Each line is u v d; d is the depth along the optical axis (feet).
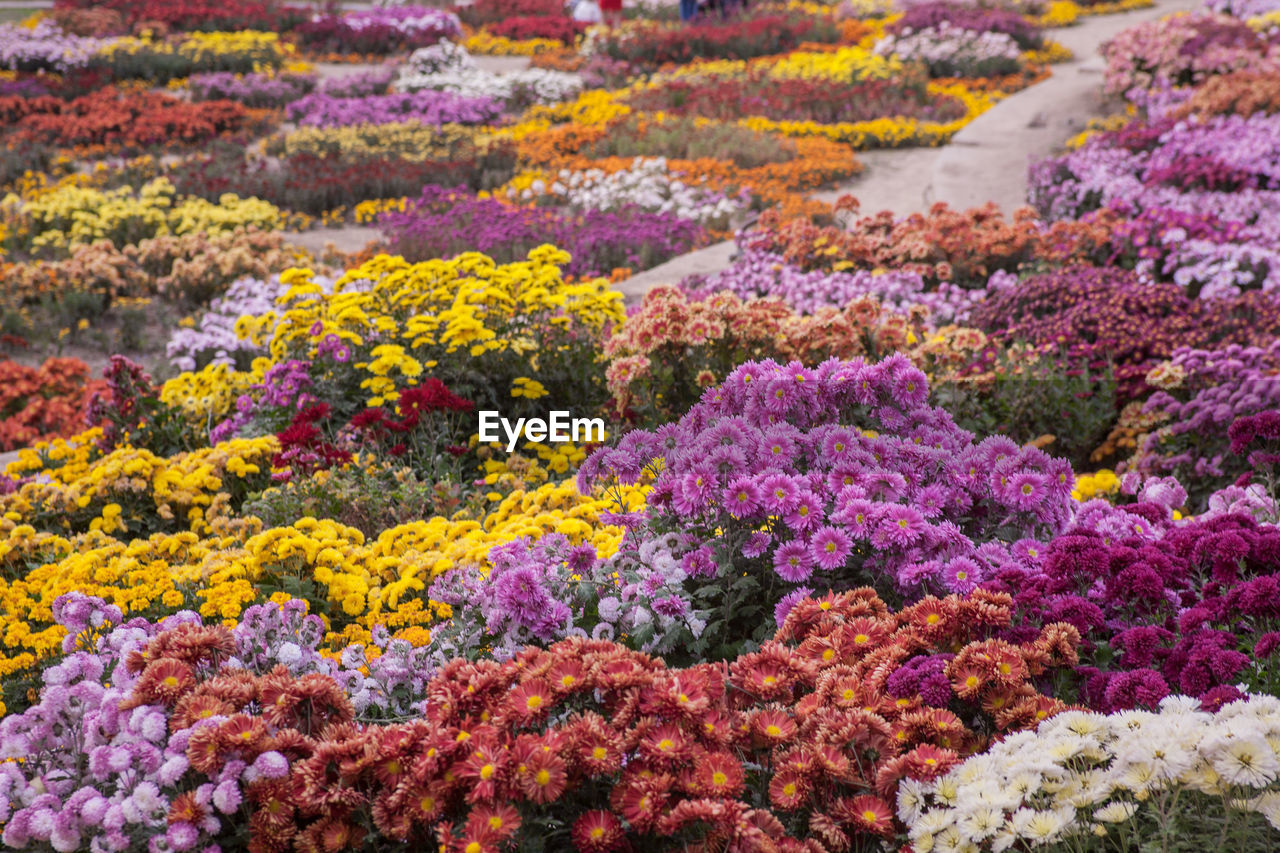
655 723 8.88
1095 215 33.94
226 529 17.57
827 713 9.61
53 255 42.73
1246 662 9.89
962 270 31.63
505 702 9.18
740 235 34.32
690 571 12.48
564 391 21.56
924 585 11.81
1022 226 31.53
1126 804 8.25
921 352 21.77
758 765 9.64
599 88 71.00
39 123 58.70
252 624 11.25
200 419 22.67
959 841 8.27
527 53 84.07
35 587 15.20
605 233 38.91
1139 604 11.51
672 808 8.55
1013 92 64.64
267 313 24.25
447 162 52.31
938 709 9.65
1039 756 8.59
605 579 12.48
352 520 17.65
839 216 41.78
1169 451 19.38
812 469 13.29
